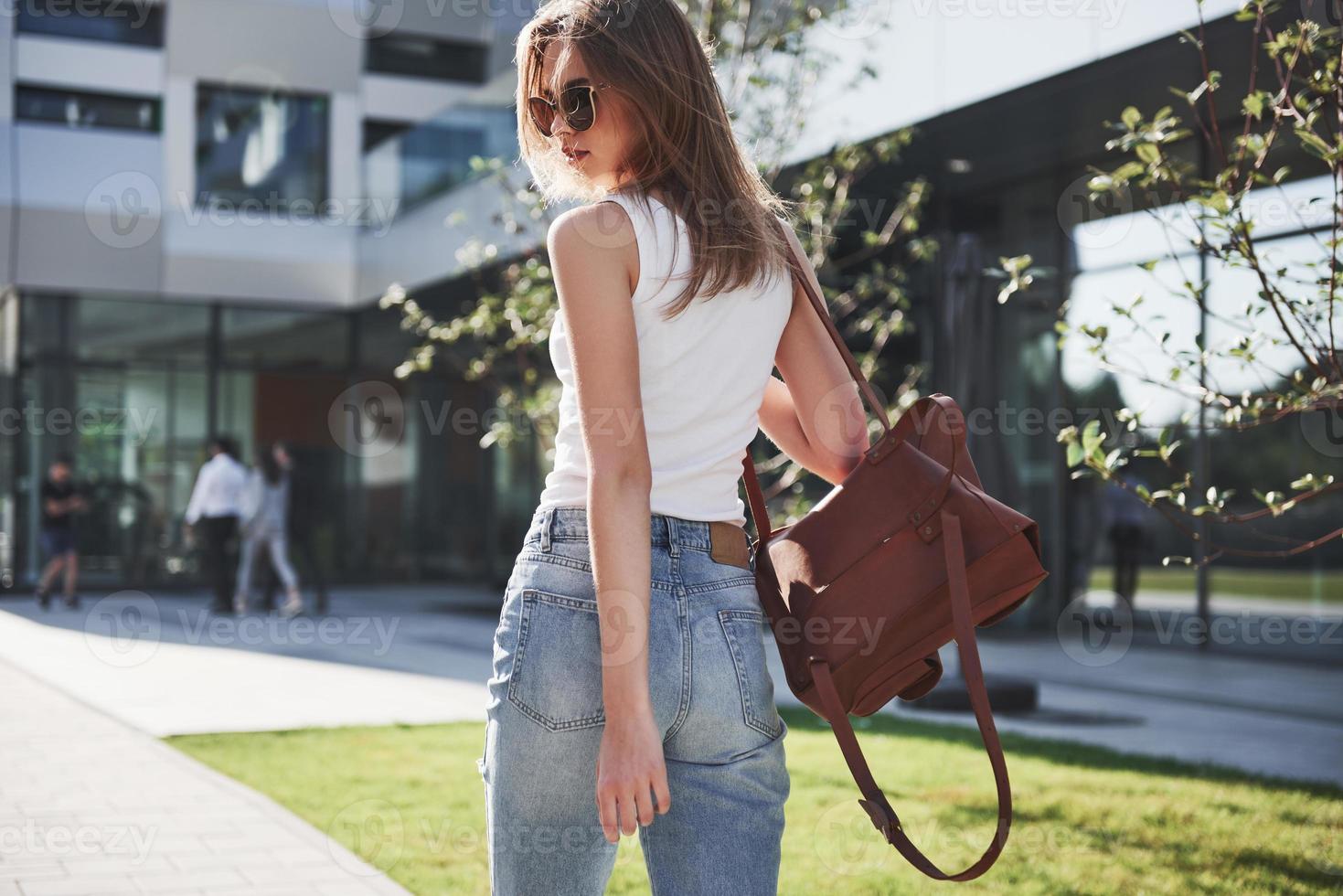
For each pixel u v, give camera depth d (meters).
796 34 6.39
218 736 6.16
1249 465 9.73
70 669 8.77
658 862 1.50
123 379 16.11
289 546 15.88
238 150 15.57
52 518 14.06
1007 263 3.35
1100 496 10.88
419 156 14.07
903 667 1.59
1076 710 7.45
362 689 8.00
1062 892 3.58
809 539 1.61
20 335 15.60
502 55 12.02
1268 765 5.69
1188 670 9.28
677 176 1.54
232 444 14.02
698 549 1.51
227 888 3.61
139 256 15.23
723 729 1.47
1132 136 3.18
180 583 16.28
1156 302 9.21
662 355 1.49
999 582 1.56
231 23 15.10
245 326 16.75
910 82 8.13
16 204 14.54
